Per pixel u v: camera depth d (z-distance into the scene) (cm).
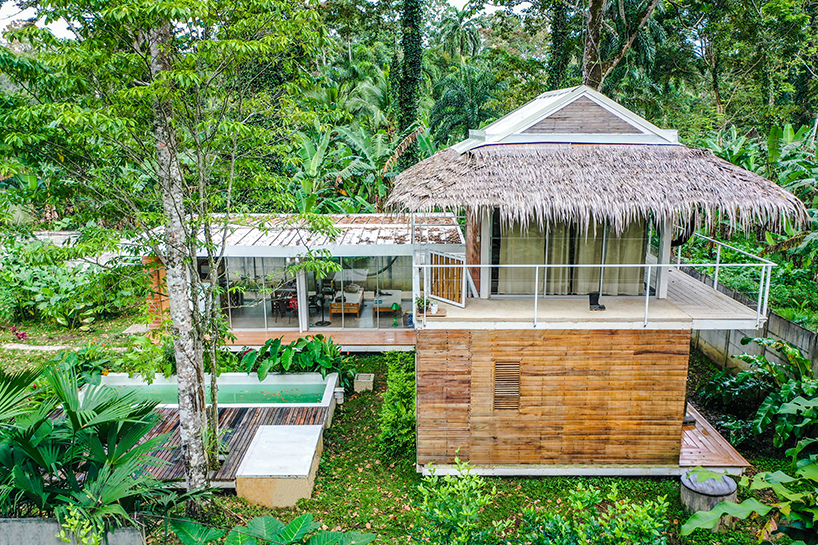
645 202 919
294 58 925
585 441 1026
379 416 1261
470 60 4209
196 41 817
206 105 984
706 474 809
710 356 1563
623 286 1082
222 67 837
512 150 1051
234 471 980
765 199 939
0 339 1748
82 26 813
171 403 1315
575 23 2881
